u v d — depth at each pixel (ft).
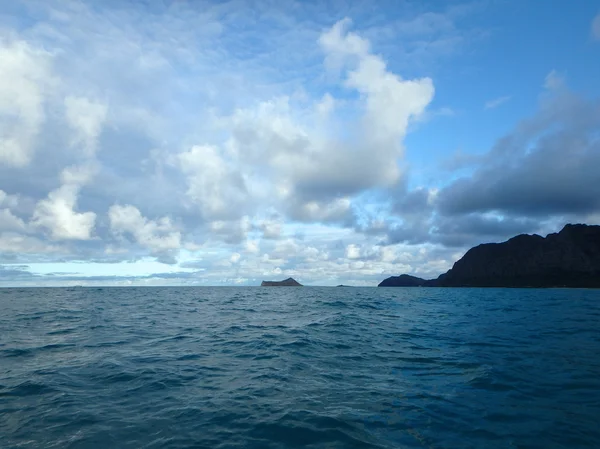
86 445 19.06
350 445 19.08
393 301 129.39
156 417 22.85
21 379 31.04
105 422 22.07
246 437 19.99
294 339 49.96
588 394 26.78
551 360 36.86
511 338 49.96
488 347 43.73
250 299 142.31
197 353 41.68
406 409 24.23
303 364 36.58
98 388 28.84
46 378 31.32
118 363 36.81
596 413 23.18
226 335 54.13
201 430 20.93
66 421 22.22
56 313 81.92
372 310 94.12
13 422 22.06
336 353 41.50
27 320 69.87
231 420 22.36
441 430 20.95
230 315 82.48
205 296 162.40
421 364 36.27
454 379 31.01
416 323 66.85
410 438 19.94
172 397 26.73
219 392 27.86
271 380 31.04
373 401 25.80
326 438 19.92
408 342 47.80
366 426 21.52
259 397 26.71
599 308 97.50
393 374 32.81
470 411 23.81
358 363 36.88
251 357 39.68
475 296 174.91
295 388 28.86
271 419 22.50
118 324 65.72
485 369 33.71
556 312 86.22
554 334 52.75
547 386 28.73
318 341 48.62
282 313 86.89
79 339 50.37
